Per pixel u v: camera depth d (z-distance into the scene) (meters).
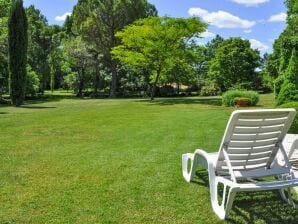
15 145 8.78
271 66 42.03
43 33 49.34
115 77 45.88
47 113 18.20
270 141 4.84
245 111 4.34
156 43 30.89
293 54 17.50
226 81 56.75
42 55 48.53
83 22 44.22
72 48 44.97
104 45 44.31
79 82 48.00
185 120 14.23
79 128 12.03
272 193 5.27
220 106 24.98
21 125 12.83
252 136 4.63
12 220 4.30
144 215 4.49
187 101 30.94
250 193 5.27
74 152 7.97
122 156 7.55
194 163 5.55
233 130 4.47
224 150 4.58
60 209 4.64
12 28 24.98
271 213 4.60
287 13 30.86
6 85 33.97
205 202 4.89
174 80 44.62
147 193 5.22
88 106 24.78
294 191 5.34
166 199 5.00
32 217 4.40
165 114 17.28
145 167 6.62
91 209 4.65
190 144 8.97
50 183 5.66
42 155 7.65
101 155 7.66
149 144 8.98
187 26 30.22
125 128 11.99
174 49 31.38
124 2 42.72
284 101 17.25
